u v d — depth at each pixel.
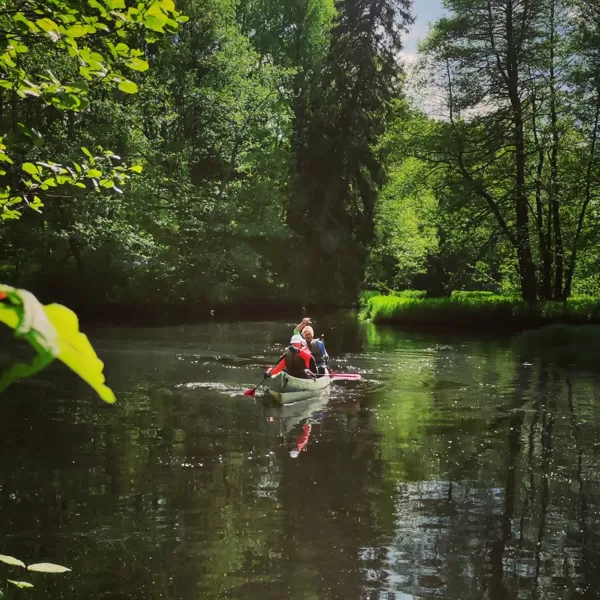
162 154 26.64
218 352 16.08
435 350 17.86
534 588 4.36
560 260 28.36
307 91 33.69
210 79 29.56
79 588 4.15
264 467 6.91
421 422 9.24
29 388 10.63
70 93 2.91
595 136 25.06
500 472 6.91
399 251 38.84
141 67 2.90
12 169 3.73
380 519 5.51
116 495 5.90
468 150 26.20
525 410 10.15
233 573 4.43
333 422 9.15
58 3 2.58
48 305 0.45
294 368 11.48
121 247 25.16
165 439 7.92
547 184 25.55
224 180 29.72
